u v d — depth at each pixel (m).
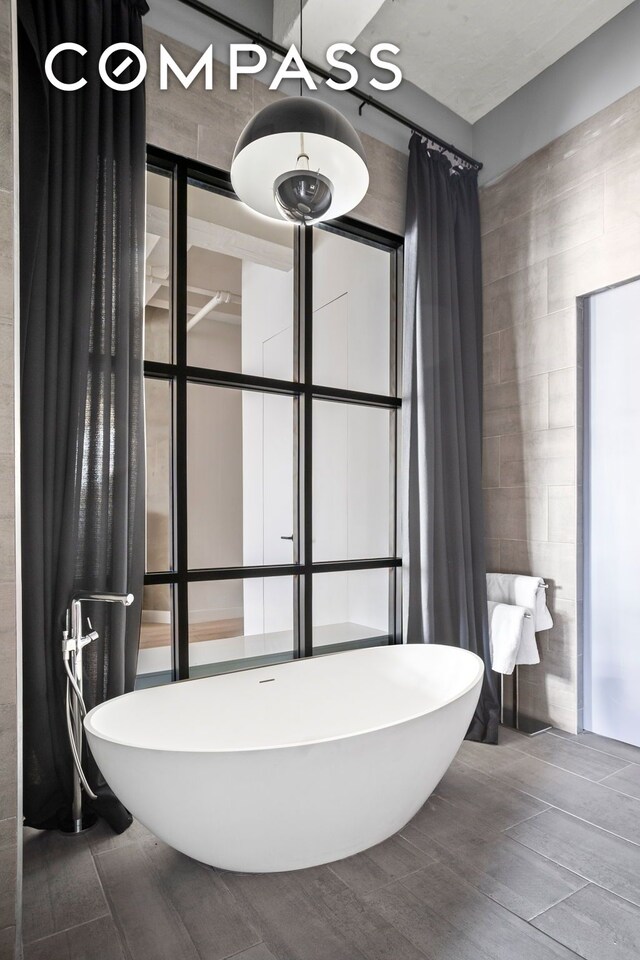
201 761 1.46
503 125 3.06
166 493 2.37
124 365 1.94
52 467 1.82
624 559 2.54
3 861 1.33
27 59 1.81
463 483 2.86
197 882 1.61
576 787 2.16
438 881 1.62
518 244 2.96
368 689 2.37
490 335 3.10
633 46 2.48
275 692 2.21
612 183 2.55
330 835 1.63
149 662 2.34
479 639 2.84
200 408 2.52
